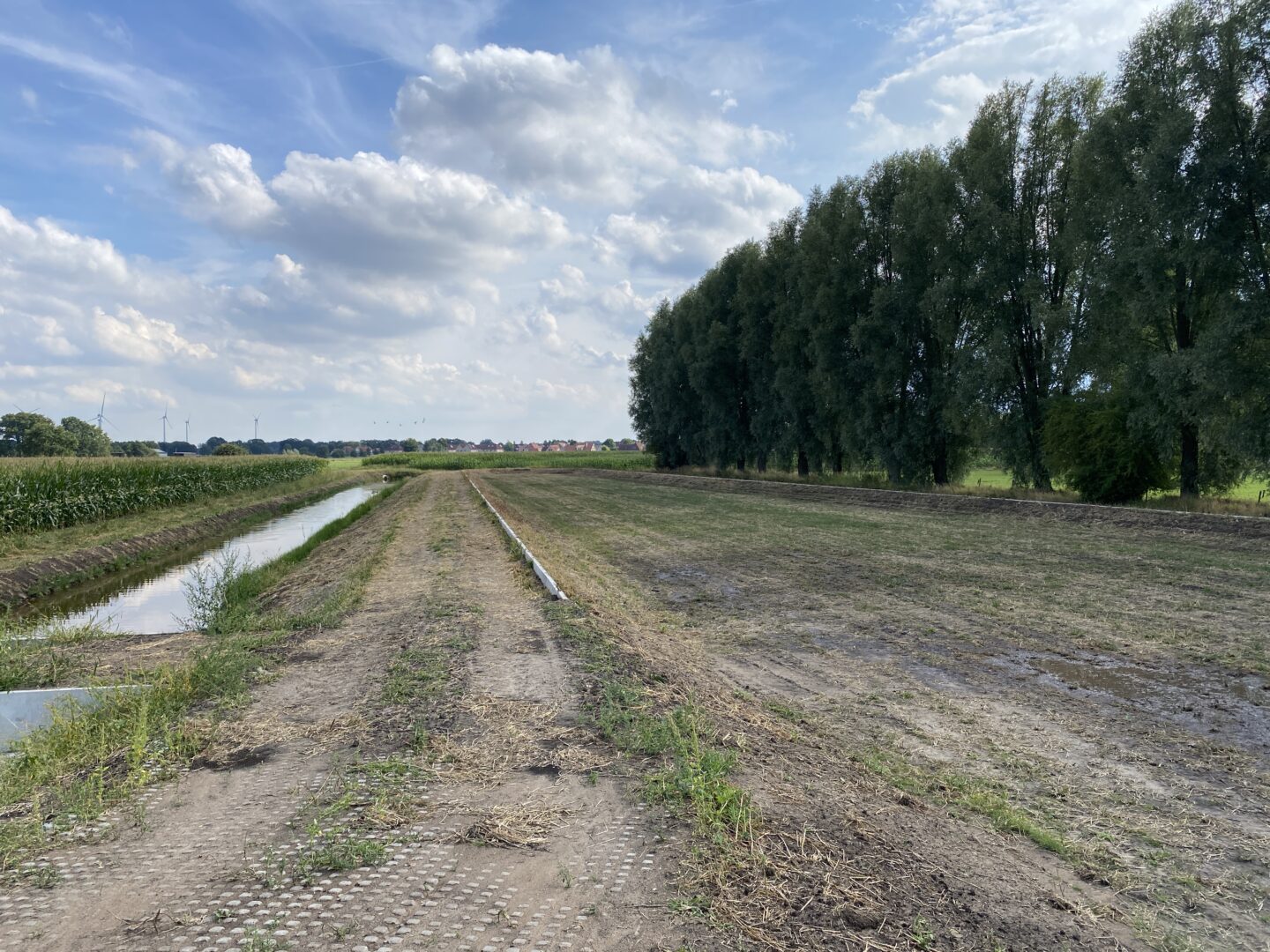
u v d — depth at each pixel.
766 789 4.45
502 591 11.88
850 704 6.78
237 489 37.75
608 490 45.03
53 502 21.16
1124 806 4.69
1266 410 18.67
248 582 14.15
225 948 2.88
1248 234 19.48
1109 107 22.44
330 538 25.06
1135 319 20.78
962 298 28.08
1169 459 22.09
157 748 5.18
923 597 11.25
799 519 23.31
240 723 5.80
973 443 31.00
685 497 35.66
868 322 31.02
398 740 5.34
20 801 4.44
